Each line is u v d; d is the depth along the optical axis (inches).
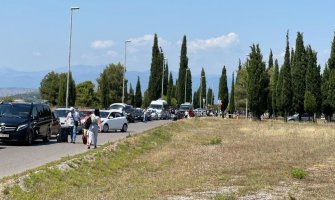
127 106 2513.5
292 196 558.3
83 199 523.2
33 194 524.1
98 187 619.8
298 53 2967.5
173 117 3157.0
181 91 4803.2
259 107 2974.9
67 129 1193.4
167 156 1005.8
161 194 567.8
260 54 2992.1
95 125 1020.5
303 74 2950.3
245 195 567.8
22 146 1056.8
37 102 1189.7
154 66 4306.1
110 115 1670.8
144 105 4357.8
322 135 1705.2
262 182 665.6
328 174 754.2
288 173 758.5
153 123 2485.2
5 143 1117.7
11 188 522.6
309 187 629.6
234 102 3988.7
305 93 2832.2
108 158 879.1
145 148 1165.1
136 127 2041.1
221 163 890.1
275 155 1037.2
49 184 588.7
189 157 989.2
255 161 923.4
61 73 4052.7
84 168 734.5
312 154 1066.1
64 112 1491.1
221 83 4864.7
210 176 727.7
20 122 1059.9
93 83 3890.3
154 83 4298.7
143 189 600.1
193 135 1699.1
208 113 4244.6
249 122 2743.6
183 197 548.1
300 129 2007.9
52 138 1322.6
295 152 1105.4
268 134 1769.2
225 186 632.4
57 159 815.7
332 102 2765.7
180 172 777.6
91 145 1102.4
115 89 4111.7
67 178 644.1
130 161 922.7
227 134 1780.3
